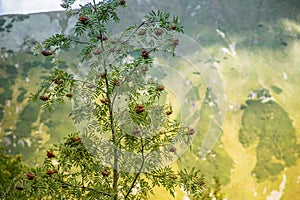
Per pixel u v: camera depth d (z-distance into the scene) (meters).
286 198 136.88
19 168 20.66
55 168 8.13
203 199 8.74
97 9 7.55
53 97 7.41
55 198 7.76
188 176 8.08
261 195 138.38
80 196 7.78
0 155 21.56
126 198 8.26
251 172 146.62
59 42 7.57
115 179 8.13
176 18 6.64
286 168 149.88
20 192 7.73
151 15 6.77
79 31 7.37
